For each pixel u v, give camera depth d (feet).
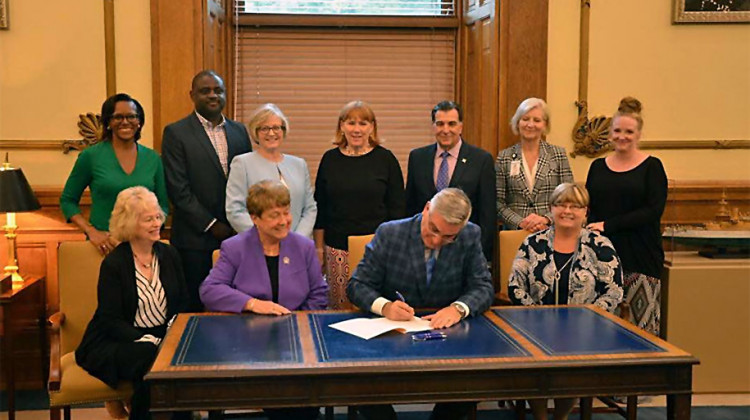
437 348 8.12
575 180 14.65
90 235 11.68
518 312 9.83
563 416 10.25
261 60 16.49
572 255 10.94
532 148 13.07
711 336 13.01
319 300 10.35
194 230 12.19
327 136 16.74
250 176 11.95
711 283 12.93
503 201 13.25
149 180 12.21
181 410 7.29
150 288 10.23
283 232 9.79
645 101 14.70
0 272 13.30
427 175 12.88
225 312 9.71
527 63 14.15
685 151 14.88
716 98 14.82
